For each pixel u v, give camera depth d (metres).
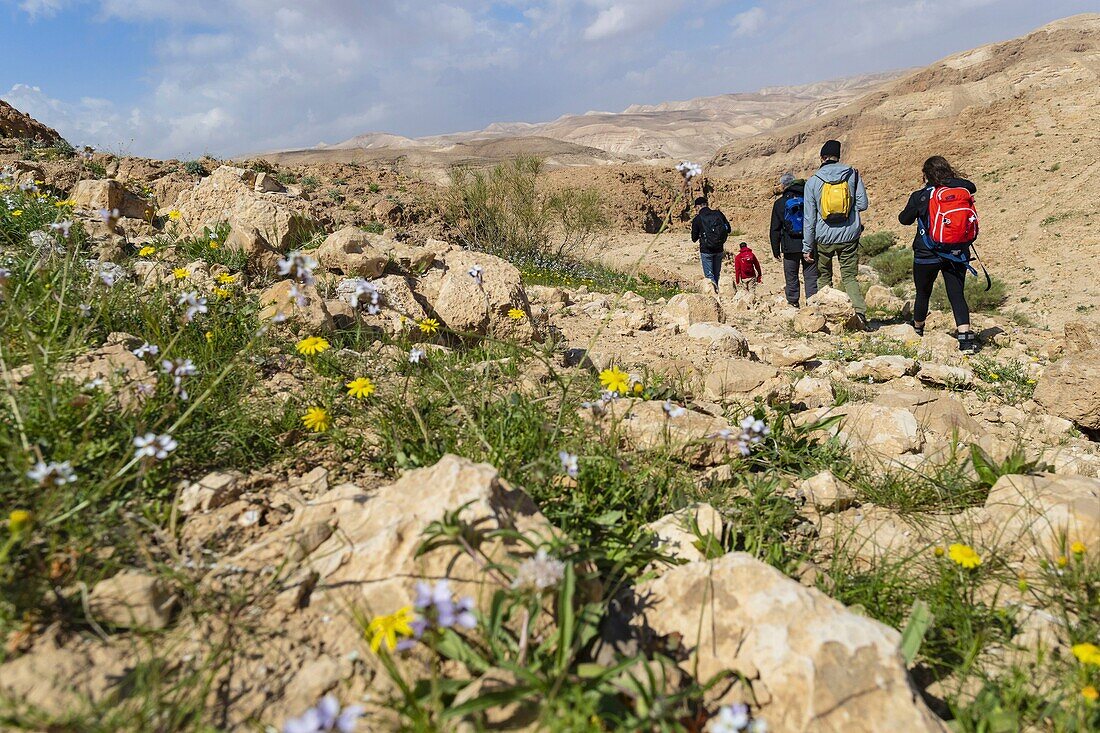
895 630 1.86
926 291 7.76
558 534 1.87
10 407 2.23
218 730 1.41
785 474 3.07
